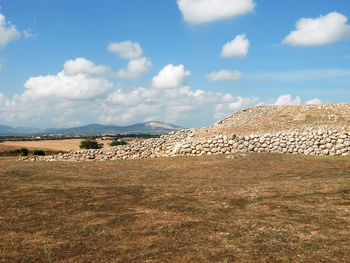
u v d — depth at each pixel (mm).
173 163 24141
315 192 12445
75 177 18828
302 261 6785
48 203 12086
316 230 8641
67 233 8836
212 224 9406
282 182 14984
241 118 40156
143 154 31062
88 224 9609
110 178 18484
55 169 22453
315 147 24391
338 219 9430
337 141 24094
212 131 35062
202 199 12398
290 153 24891
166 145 31078
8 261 7051
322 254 7117
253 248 7566
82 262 6980
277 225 9133
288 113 39062
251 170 19156
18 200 12516
